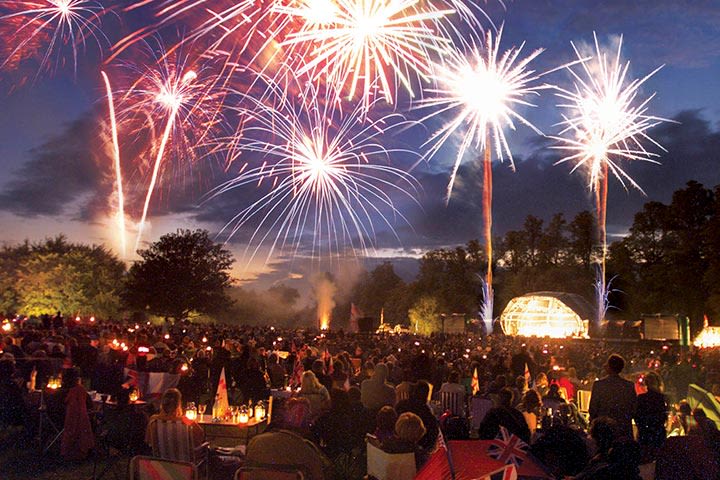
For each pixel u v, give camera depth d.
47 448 11.12
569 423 10.50
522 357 19.23
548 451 7.23
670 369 16.72
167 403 8.38
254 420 10.78
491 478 5.59
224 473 8.80
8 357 13.00
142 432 9.93
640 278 76.75
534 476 6.00
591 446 8.46
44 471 10.06
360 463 10.86
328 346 27.11
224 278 64.94
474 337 51.16
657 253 75.81
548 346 37.19
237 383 15.99
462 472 5.93
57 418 11.23
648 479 7.85
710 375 16.72
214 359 17.50
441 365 18.30
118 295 66.94
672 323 46.22
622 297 80.19
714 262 55.50
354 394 11.36
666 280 68.69
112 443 9.91
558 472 7.13
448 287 98.69
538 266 95.88
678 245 69.69
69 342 17.30
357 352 23.88
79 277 63.91
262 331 38.50
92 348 17.33
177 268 62.16
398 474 7.16
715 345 43.09
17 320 33.06
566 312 66.88
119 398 10.65
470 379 17.81
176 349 22.08
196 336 31.55
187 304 62.56
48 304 60.97
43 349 15.88
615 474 6.18
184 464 6.52
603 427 6.51
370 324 42.53
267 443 6.53
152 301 61.94
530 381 17.78
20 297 62.81
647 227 76.38
